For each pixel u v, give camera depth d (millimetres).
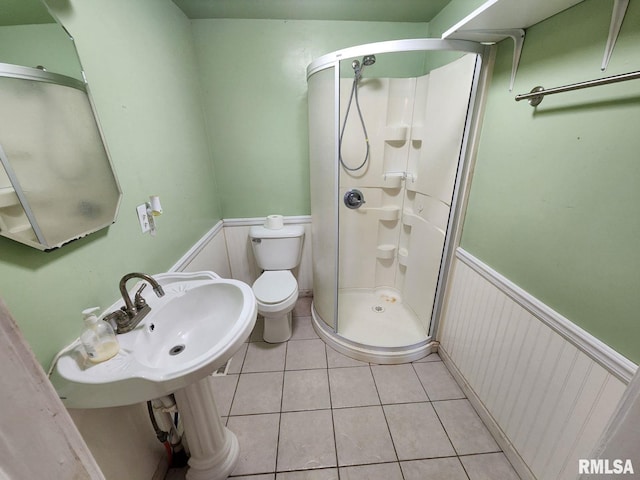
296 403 1496
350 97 1839
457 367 1593
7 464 287
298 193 2162
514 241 1114
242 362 1782
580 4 810
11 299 652
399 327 1945
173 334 1033
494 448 1260
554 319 947
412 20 1760
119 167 1023
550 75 924
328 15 1665
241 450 1272
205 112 1880
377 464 1210
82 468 366
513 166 1097
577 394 892
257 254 2105
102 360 747
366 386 1591
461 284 1495
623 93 715
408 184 2018
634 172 705
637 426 471
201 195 1780
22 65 665
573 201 864
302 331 2070
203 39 1724
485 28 1002
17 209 653
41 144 715
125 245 1053
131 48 1105
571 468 928
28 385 301
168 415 1143
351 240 2242
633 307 727
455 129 1411
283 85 1863
